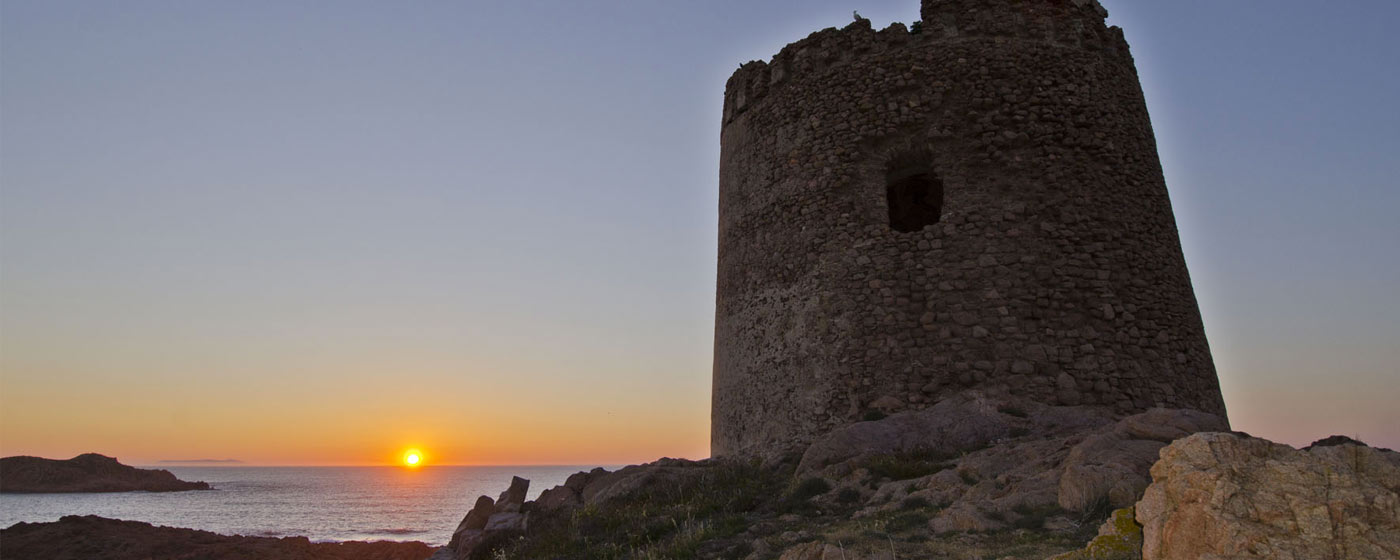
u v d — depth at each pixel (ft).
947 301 43.88
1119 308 43.83
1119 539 18.11
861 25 51.78
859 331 44.75
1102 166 46.85
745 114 56.59
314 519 219.00
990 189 45.80
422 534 178.40
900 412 40.88
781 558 22.65
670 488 37.24
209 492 368.48
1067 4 51.01
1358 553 13.39
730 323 53.67
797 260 48.83
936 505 26.94
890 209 58.34
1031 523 23.30
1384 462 14.82
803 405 45.65
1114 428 29.43
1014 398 40.83
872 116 48.83
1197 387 44.47
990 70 48.21
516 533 37.55
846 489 31.09
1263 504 14.33
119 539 68.69
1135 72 52.11
